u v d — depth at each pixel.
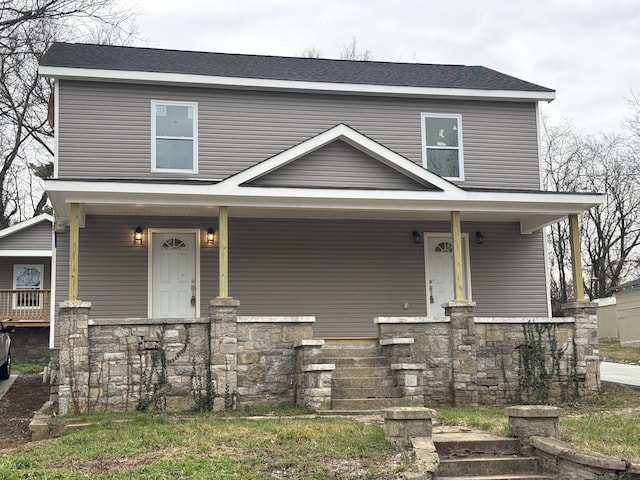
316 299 15.87
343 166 14.66
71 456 8.48
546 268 17.12
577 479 7.95
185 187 13.02
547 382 13.90
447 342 13.57
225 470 7.79
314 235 16.09
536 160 17.48
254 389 12.48
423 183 14.56
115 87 15.60
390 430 8.72
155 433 9.55
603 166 37.97
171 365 12.28
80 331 12.05
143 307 15.11
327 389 11.77
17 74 27.72
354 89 16.47
